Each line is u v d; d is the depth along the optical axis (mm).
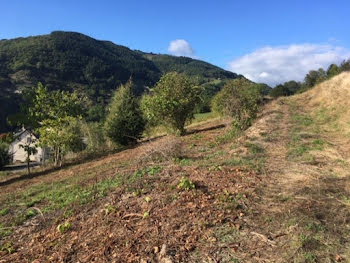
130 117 19188
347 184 5910
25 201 8102
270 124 13398
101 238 4566
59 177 11555
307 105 21297
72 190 8055
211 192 5688
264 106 23109
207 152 9703
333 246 3793
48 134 14742
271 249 3814
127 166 9633
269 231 4223
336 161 7664
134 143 19391
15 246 5117
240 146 9703
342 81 21594
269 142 10016
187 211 4926
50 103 15023
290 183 6047
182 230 4410
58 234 5145
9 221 6457
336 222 4391
